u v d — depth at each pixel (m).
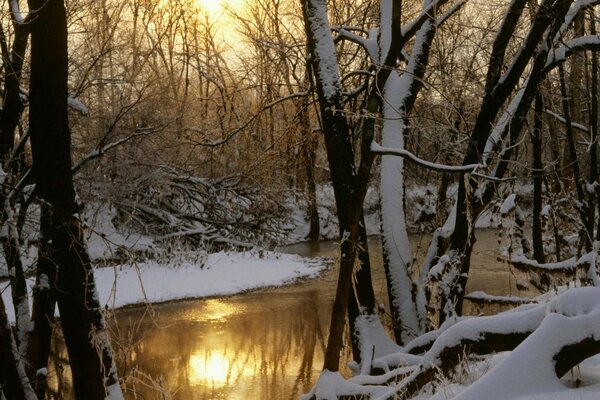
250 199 24.86
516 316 4.97
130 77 16.31
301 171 25.05
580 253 10.27
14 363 5.66
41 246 6.18
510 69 9.10
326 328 14.66
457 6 9.27
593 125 12.07
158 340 13.67
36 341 6.54
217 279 19.52
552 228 12.06
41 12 6.08
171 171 22.80
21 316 6.62
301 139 14.72
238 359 12.28
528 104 9.21
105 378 5.99
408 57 10.23
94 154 13.35
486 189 8.95
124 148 20.05
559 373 3.97
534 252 11.50
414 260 9.63
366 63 14.62
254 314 16.09
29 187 8.12
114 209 23.11
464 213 8.86
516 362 3.97
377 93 8.18
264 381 10.95
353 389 7.31
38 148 6.16
